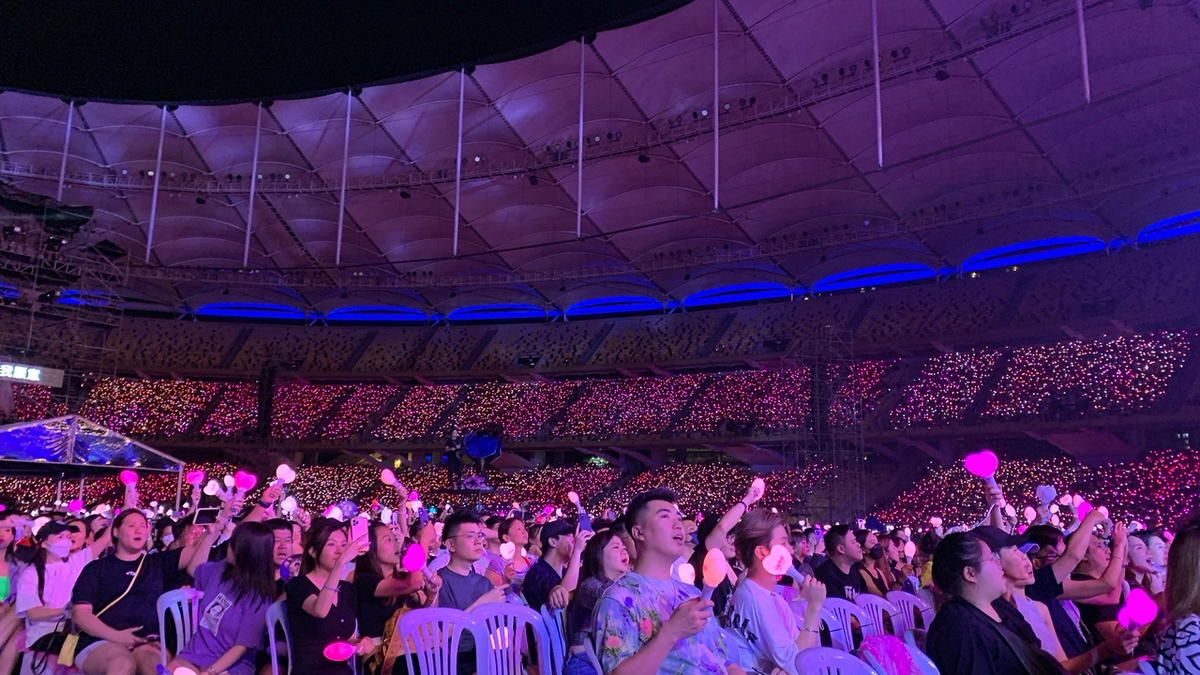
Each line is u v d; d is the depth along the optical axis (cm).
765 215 4644
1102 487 3750
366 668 770
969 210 4247
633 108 4050
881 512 4253
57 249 3594
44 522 1398
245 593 668
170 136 4512
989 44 3150
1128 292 4234
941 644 474
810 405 4709
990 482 749
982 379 4391
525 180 4588
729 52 3684
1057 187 4003
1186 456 3672
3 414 3575
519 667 648
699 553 721
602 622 432
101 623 721
